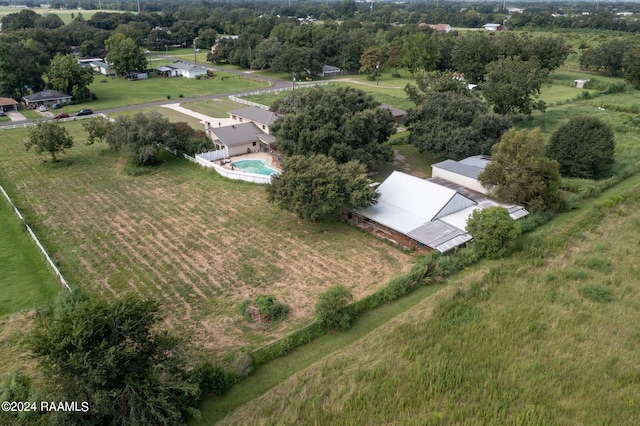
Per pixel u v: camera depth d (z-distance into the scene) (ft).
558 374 83.25
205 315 101.50
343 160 162.71
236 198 163.32
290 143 164.35
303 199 133.08
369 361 87.25
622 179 172.55
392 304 105.09
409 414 76.13
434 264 114.52
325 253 126.93
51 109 298.56
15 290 111.04
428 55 388.98
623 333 93.40
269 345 90.07
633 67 329.11
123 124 193.26
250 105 301.22
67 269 119.24
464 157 176.65
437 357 87.20
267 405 78.02
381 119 176.14
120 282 113.60
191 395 76.48
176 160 201.36
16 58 313.32
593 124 174.50
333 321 95.45
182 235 137.28
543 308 100.73
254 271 118.52
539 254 121.60
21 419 71.97
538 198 141.90
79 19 585.63
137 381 69.26
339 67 438.81
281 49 416.67
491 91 235.40
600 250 124.16
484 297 104.27
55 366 68.69
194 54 533.14
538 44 342.03
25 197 164.66
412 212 137.49
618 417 75.25
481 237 121.90
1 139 231.09
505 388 80.48
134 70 408.05
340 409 77.20
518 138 141.59
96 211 153.58
